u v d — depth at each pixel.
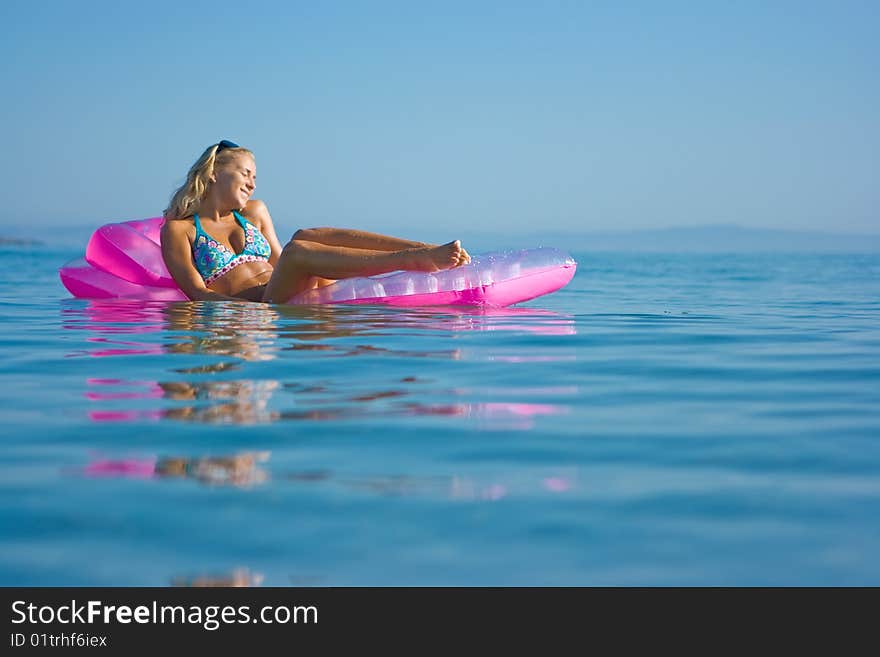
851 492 1.72
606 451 2.01
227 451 1.97
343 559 1.38
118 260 6.03
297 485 1.72
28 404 2.47
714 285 9.98
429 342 3.75
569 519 1.55
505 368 3.15
